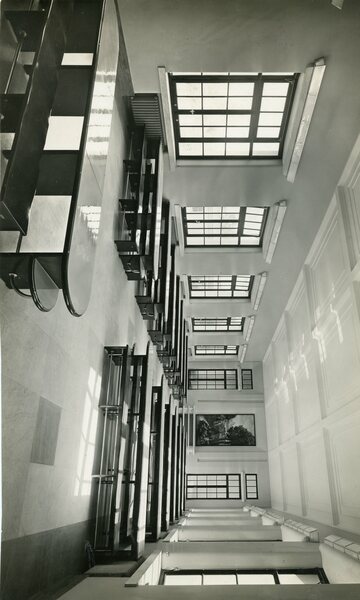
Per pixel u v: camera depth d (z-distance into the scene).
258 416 39.56
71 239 5.64
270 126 16.62
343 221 16.86
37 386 7.06
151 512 15.59
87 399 9.98
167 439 19.59
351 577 11.34
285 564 14.12
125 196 14.20
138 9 11.95
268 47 12.94
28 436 6.68
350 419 16.53
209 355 41.66
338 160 16.42
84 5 7.28
